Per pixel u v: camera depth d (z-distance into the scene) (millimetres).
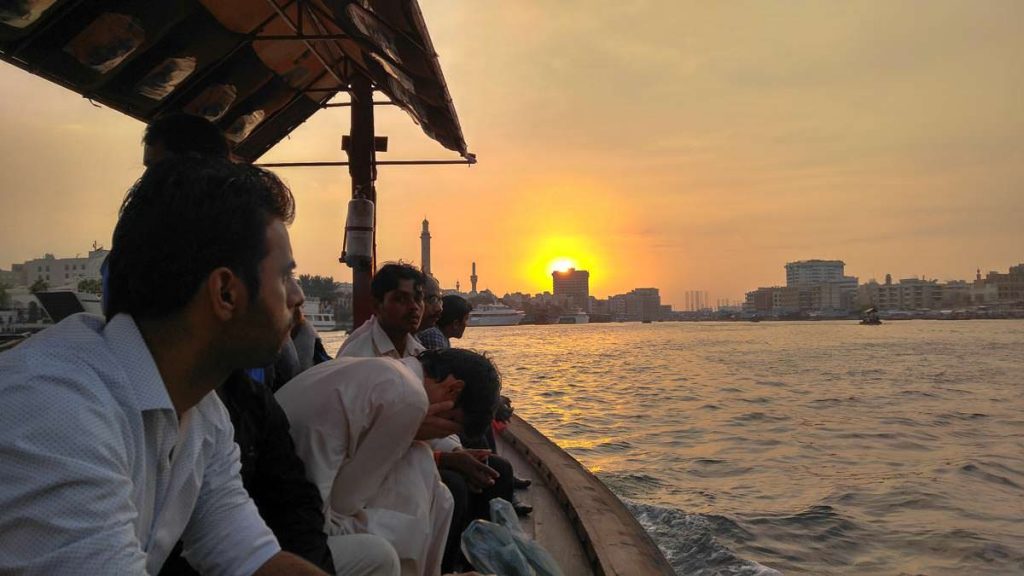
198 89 4754
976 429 16594
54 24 3371
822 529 8016
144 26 3676
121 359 1271
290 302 1438
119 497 1158
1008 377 31859
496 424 5617
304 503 2197
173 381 1374
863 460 12484
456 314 6008
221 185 1333
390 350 4285
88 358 1242
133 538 1176
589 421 17625
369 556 2422
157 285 1298
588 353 57438
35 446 1087
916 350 57219
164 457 1341
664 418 18234
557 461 6566
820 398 23438
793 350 59531
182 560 1732
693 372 36000
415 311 4273
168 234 1293
